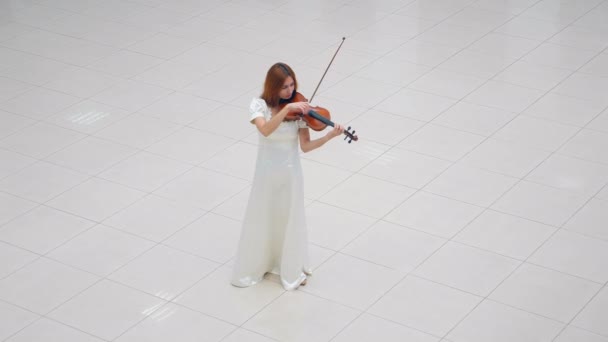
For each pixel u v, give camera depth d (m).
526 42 9.30
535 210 6.51
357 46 9.27
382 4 10.38
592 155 7.22
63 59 9.07
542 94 8.23
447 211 6.52
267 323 5.40
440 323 5.38
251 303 5.59
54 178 7.01
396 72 8.70
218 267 5.95
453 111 7.96
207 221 6.45
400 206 6.60
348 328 5.35
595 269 5.85
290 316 5.46
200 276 5.85
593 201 6.60
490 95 8.23
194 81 8.59
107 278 5.84
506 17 9.94
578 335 5.25
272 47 9.28
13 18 10.05
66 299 5.63
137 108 8.10
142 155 7.33
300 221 5.59
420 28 9.69
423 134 7.59
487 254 6.02
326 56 9.05
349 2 10.45
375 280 5.79
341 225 6.37
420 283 5.75
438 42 9.34
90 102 8.21
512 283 5.73
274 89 5.25
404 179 6.95
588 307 5.49
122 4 10.47
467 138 7.52
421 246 6.12
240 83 8.55
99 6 10.41
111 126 7.80
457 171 7.04
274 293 5.68
